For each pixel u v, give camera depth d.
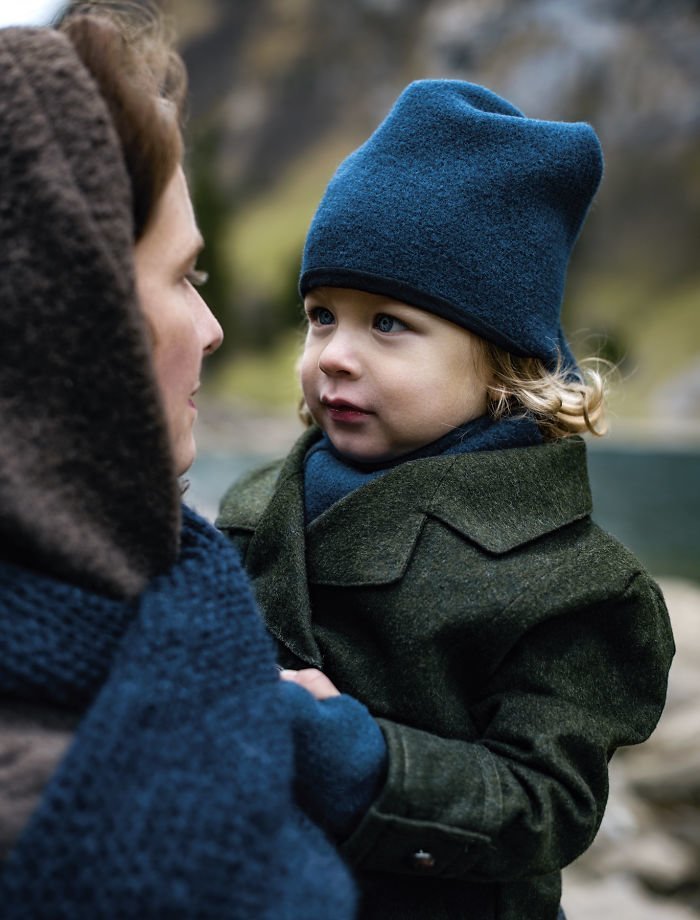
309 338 1.38
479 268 1.27
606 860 3.98
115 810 0.68
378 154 1.33
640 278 72.50
